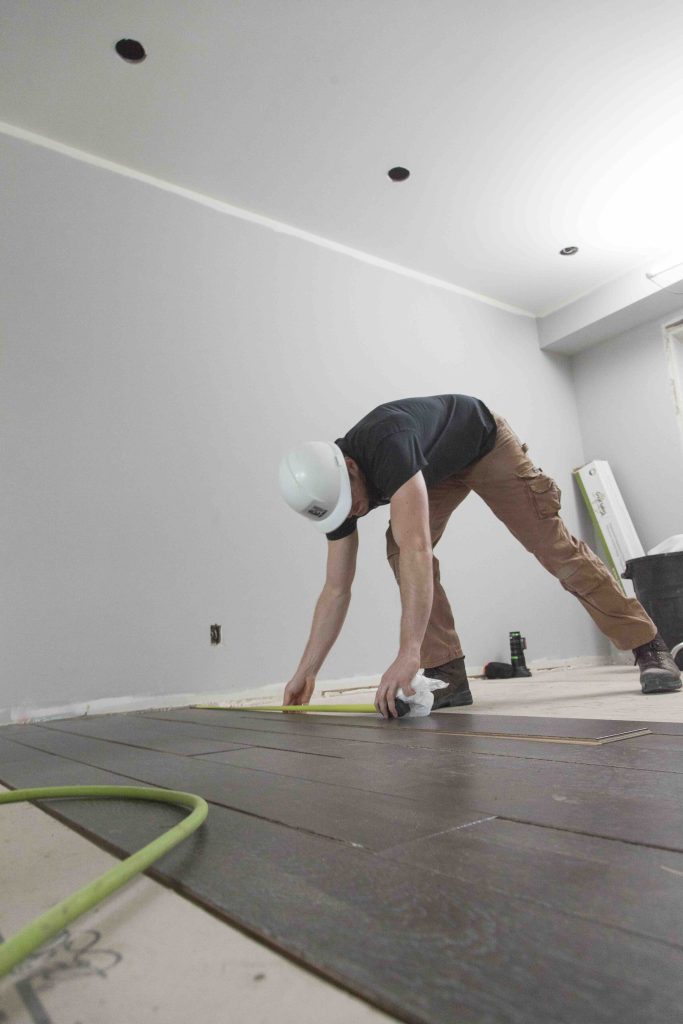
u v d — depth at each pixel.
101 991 0.30
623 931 0.32
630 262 4.20
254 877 0.44
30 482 2.47
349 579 1.69
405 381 3.82
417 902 0.38
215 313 3.14
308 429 3.31
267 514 3.05
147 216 3.05
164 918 0.39
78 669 2.43
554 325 4.66
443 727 1.20
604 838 0.48
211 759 1.04
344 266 3.74
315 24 2.46
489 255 4.00
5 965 0.31
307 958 0.32
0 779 1.00
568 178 3.39
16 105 2.68
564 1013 0.25
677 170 3.39
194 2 2.33
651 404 4.41
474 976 0.28
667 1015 0.24
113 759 1.13
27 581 2.39
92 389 2.69
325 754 0.99
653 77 2.83
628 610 1.78
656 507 4.33
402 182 3.32
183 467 2.86
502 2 2.45
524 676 3.54
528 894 0.38
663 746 0.86
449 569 3.72
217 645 2.77
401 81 2.74
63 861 0.54
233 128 2.90
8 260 2.62
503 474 1.75
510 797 0.62
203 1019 0.28
